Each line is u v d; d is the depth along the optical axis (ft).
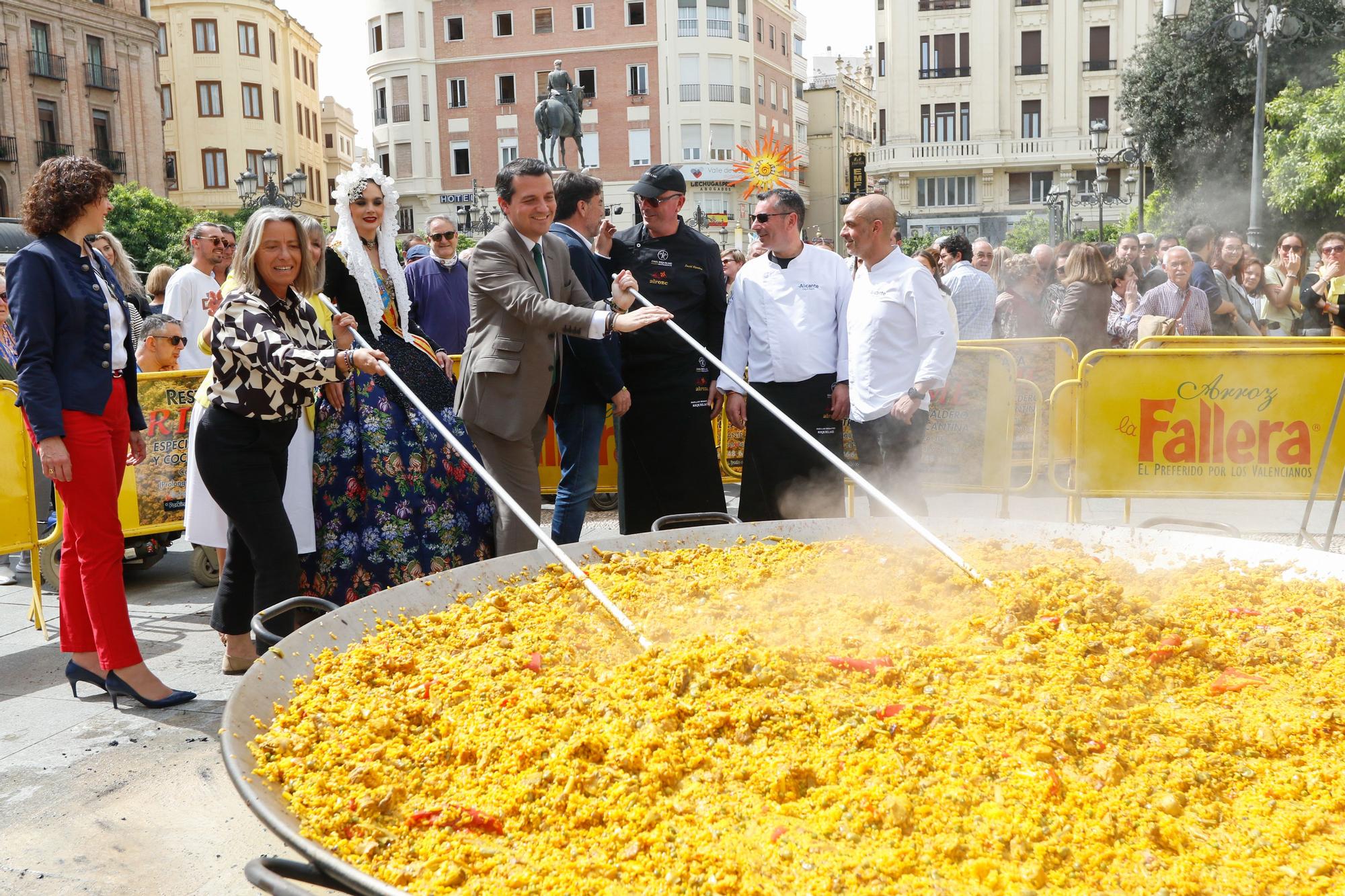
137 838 10.29
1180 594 9.15
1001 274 33.88
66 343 12.88
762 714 6.37
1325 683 7.13
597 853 5.30
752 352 17.89
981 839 5.19
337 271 15.53
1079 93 169.78
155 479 20.80
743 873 5.01
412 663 7.68
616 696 6.86
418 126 190.49
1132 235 34.88
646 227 18.44
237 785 5.71
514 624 8.63
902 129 174.60
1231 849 5.19
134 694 13.80
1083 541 10.73
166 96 172.55
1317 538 20.04
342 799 5.88
